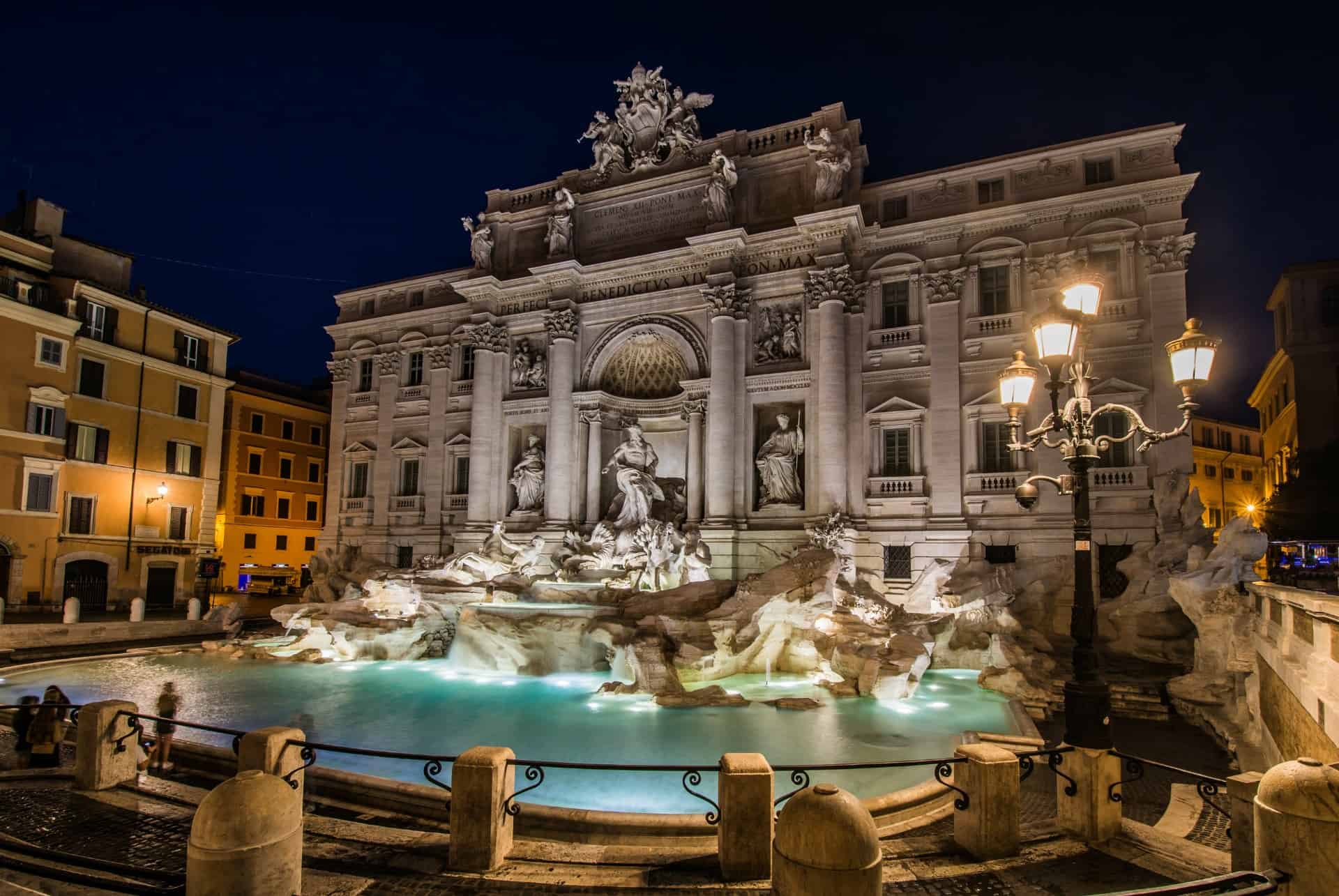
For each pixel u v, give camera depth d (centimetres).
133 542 4188
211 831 672
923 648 2306
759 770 919
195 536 4544
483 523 4034
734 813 907
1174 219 2952
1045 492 3023
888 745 1627
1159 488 2806
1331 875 614
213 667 2678
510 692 2230
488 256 4256
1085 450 1083
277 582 5762
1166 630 2488
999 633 2500
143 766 1412
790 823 645
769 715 1923
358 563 4150
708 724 1822
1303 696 1170
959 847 1011
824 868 619
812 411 3359
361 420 4675
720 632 2472
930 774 1434
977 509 3130
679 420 3884
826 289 3331
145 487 4275
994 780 988
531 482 4006
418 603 3036
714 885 876
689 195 3809
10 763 1412
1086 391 1112
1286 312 4478
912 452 3253
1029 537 3025
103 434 4075
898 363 3322
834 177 3353
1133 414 1110
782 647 2586
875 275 3391
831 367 3281
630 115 4016
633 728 1778
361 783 1268
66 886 803
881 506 3269
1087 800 1041
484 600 3017
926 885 887
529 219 4269
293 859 709
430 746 1630
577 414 3866
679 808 1258
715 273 3566
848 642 2402
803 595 2614
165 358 4431
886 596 3203
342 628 2864
